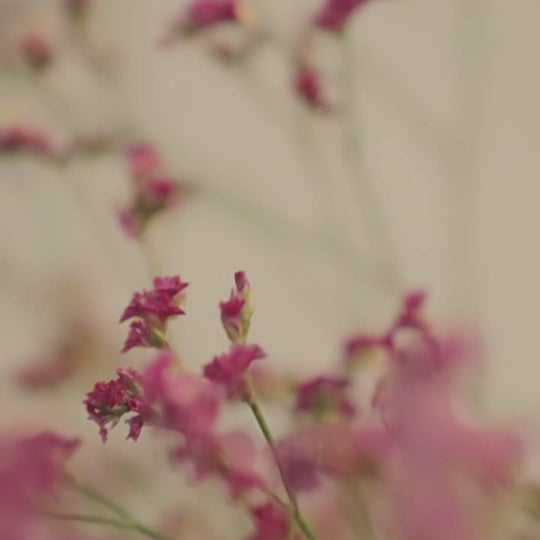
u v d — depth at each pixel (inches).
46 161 26.5
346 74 26.9
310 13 25.9
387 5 27.0
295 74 25.6
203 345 27.8
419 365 22.2
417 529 21.7
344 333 26.6
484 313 27.5
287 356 27.8
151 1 27.4
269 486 22.0
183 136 27.6
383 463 21.9
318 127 27.3
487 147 27.2
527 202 27.2
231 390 21.3
